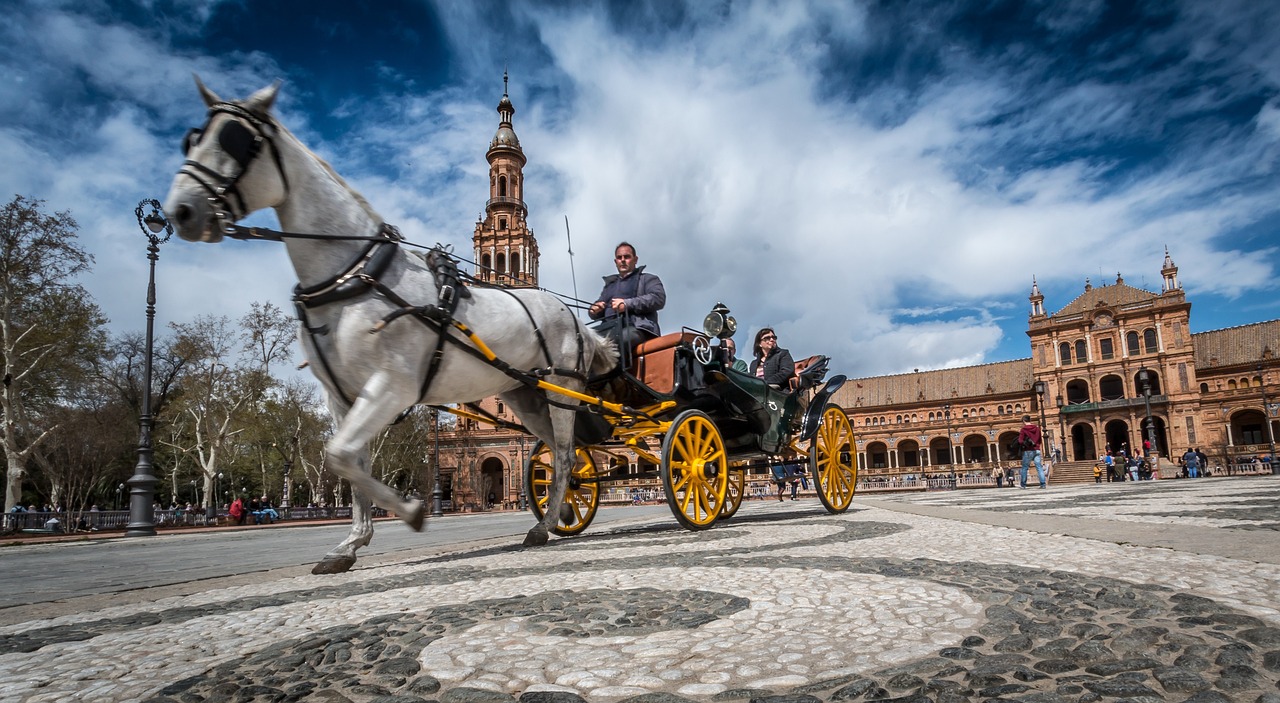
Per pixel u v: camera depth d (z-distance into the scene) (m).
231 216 3.64
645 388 6.20
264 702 1.76
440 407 5.14
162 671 2.10
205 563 6.62
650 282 6.86
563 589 3.11
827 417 8.62
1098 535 4.30
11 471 26.61
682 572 3.49
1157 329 70.69
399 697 1.73
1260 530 4.27
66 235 27.34
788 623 2.28
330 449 3.83
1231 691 1.50
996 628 2.09
